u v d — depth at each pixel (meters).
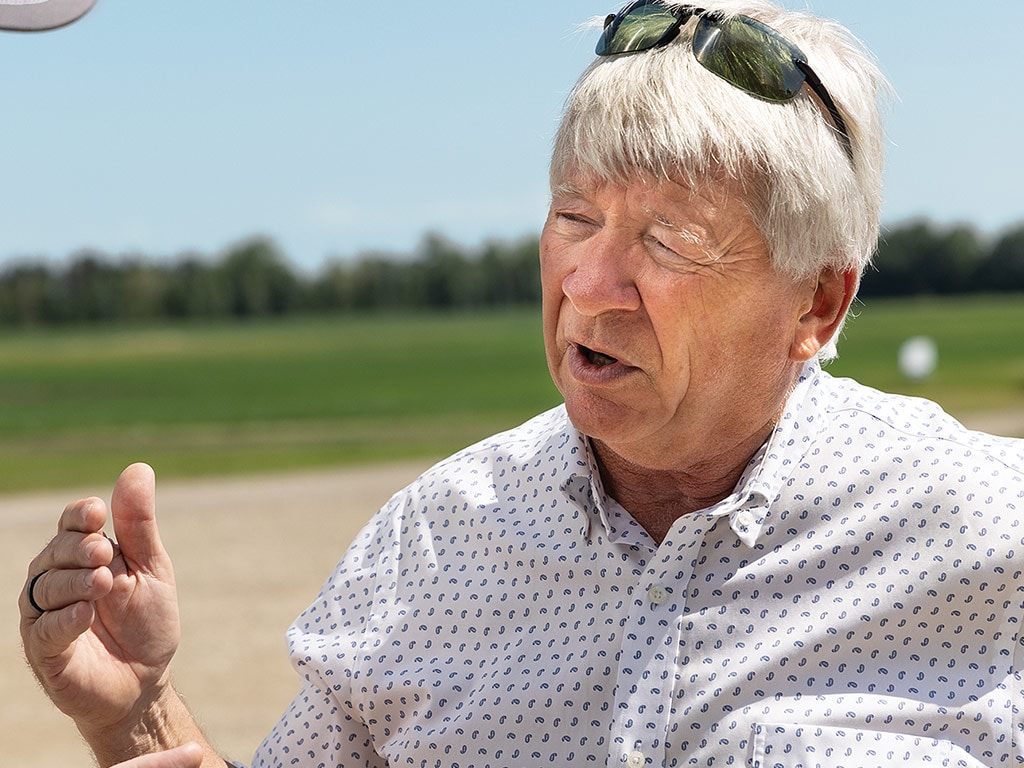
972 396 35.84
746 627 1.62
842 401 1.74
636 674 1.63
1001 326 83.31
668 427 1.63
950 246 129.38
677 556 1.65
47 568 1.55
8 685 8.39
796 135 1.55
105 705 1.62
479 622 1.79
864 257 1.68
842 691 1.60
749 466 1.68
